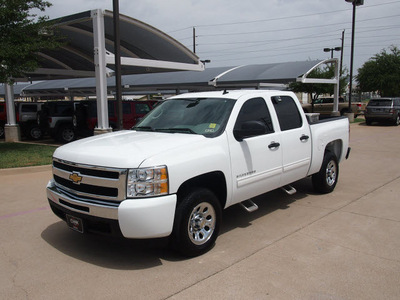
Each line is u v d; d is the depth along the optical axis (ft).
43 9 39.24
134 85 102.37
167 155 13.15
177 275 12.76
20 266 13.62
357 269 13.05
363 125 77.36
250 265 13.43
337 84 77.30
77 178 13.62
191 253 13.96
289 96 20.01
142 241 12.94
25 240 16.10
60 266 13.58
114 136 16.25
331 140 22.54
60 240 16.07
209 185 15.53
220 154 14.83
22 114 57.93
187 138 14.69
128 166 12.55
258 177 16.83
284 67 86.17
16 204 21.42
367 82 120.16
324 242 15.49
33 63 37.76
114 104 51.19
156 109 19.01
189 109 17.42
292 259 13.88
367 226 17.34
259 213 19.54
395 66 115.34
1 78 36.86
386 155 38.42
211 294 11.50
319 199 22.08
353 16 79.20
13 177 28.40
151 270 13.16
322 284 12.04
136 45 51.06
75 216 13.69
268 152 17.33
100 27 36.83
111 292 11.70
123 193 12.54
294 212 19.61
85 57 57.77
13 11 35.47
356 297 11.28
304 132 19.95
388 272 12.82
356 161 35.09
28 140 58.44
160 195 12.69
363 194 23.11
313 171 21.26
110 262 13.87
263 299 11.18
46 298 11.41
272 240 15.78
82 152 13.99
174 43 48.16
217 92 18.49
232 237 16.17
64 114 53.26
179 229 13.44
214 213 14.73
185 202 13.58
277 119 18.43
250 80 84.84
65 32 47.09
